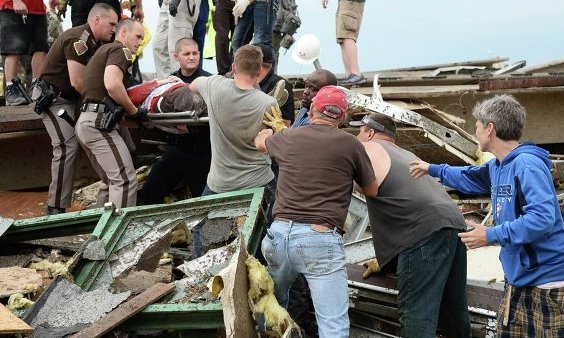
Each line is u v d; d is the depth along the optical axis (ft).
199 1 26.91
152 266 16.99
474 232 13.15
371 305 17.24
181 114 19.69
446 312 16.35
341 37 26.37
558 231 13.24
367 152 15.79
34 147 25.13
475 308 16.70
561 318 13.19
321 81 19.02
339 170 14.32
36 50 26.84
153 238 17.25
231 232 16.90
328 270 13.99
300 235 13.97
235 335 12.91
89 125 19.71
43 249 19.02
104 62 19.71
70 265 16.25
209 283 14.12
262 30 24.26
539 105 27.68
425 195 15.34
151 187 21.89
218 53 25.25
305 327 17.34
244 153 17.24
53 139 21.44
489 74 29.60
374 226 15.84
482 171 14.67
